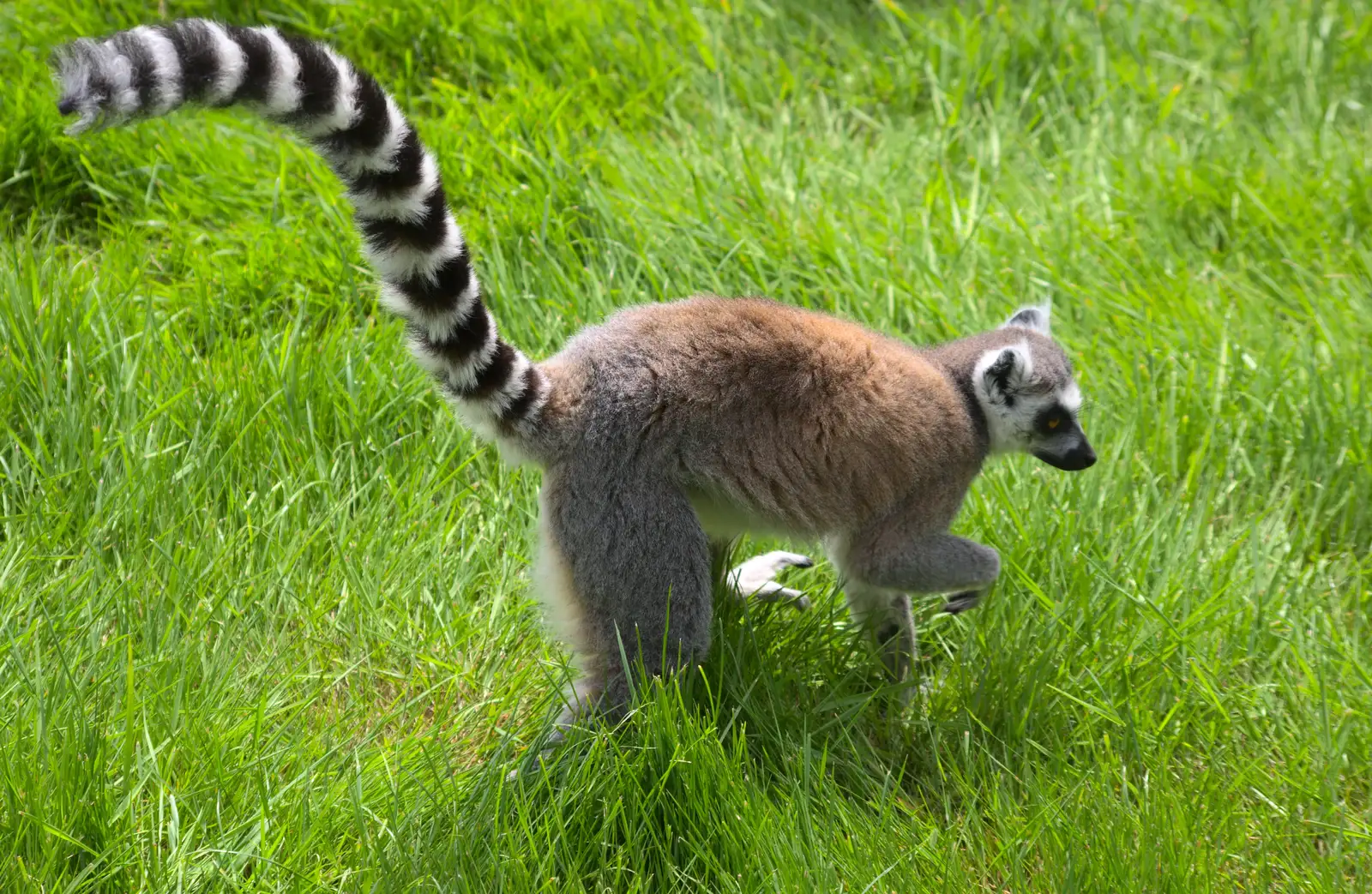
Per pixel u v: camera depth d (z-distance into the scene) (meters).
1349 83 10.23
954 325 7.66
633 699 4.99
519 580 6.13
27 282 6.77
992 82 10.04
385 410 6.68
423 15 9.38
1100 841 4.89
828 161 9.03
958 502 5.81
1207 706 5.80
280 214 8.02
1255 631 6.13
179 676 5.15
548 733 5.12
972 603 5.87
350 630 5.85
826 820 5.06
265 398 6.59
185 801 4.74
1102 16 10.56
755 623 5.91
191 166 8.20
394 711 5.42
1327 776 5.43
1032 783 5.30
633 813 4.84
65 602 5.48
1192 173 8.88
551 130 8.63
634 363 5.14
